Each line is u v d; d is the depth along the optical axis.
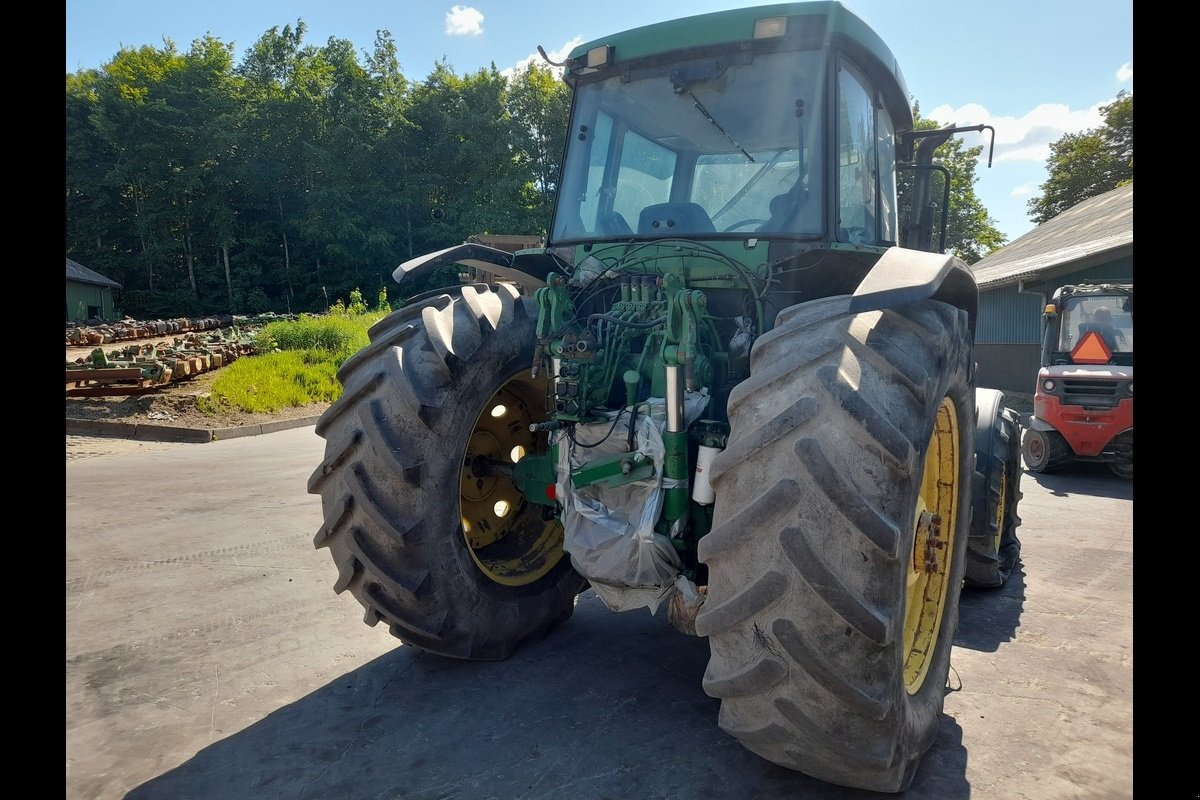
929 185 4.28
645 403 2.75
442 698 3.04
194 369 14.48
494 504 3.70
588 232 3.51
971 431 3.03
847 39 3.02
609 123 3.48
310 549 5.25
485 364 3.14
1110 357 8.73
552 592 3.61
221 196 45.44
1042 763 2.59
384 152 44.88
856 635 2.01
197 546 5.32
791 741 2.16
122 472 8.32
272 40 53.03
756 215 3.07
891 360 2.12
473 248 3.65
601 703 2.99
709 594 2.18
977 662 3.42
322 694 3.11
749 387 2.17
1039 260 17.95
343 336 17.89
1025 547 5.45
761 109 3.10
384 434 2.91
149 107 44.06
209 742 2.74
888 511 1.99
